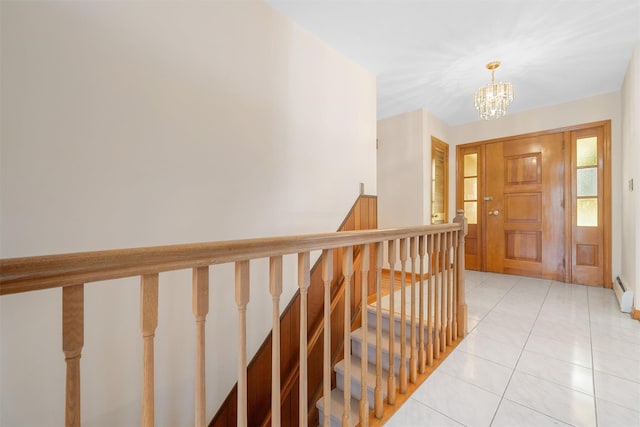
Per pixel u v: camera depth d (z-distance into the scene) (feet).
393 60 8.02
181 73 4.52
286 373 5.87
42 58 3.34
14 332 3.22
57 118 3.44
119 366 3.93
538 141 11.83
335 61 7.44
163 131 4.33
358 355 6.51
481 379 4.99
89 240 3.67
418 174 11.68
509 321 7.42
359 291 7.32
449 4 5.81
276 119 5.99
